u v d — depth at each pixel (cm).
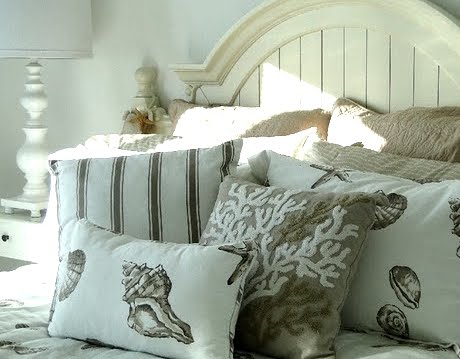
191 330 169
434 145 229
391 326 179
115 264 184
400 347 173
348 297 184
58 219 225
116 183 219
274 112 273
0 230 325
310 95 280
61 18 313
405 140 236
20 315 203
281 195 191
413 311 177
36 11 307
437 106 252
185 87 319
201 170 216
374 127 246
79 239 195
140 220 215
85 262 188
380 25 260
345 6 267
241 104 298
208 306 170
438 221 181
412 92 257
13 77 372
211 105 305
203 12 312
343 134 256
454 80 247
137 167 220
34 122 331
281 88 286
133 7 332
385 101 263
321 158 230
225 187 204
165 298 173
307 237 179
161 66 326
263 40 288
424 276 178
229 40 291
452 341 174
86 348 180
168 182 216
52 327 189
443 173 208
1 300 214
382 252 182
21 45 305
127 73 336
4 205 331
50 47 311
